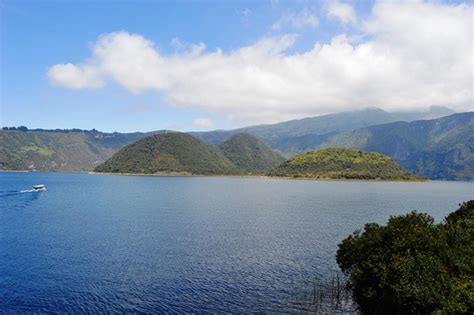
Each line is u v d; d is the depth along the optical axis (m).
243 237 94.94
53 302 51.44
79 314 48.09
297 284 59.69
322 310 49.94
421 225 51.75
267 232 102.31
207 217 130.88
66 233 96.75
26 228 103.31
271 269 67.19
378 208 168.12
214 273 64.69
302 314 48.78
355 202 195.12
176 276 62.91
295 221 123.62
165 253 77.31
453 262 45.03
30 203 167.50
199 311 49.59
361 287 50.88
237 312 49.31
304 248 83.12
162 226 109.81
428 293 40.19
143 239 90.62
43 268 65.81
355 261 53.62
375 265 47.75
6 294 53.75
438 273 42.44
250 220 124.88
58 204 165.25
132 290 56.31
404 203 196.88
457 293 39.75
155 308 50.25
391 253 47.72
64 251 77.62
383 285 44.81
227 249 81.50
